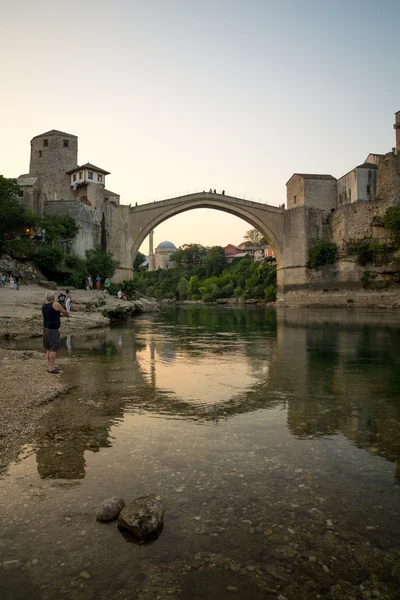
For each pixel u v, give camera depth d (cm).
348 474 468
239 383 928
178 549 336
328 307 5734
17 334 1752
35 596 285
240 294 9275
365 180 5697
